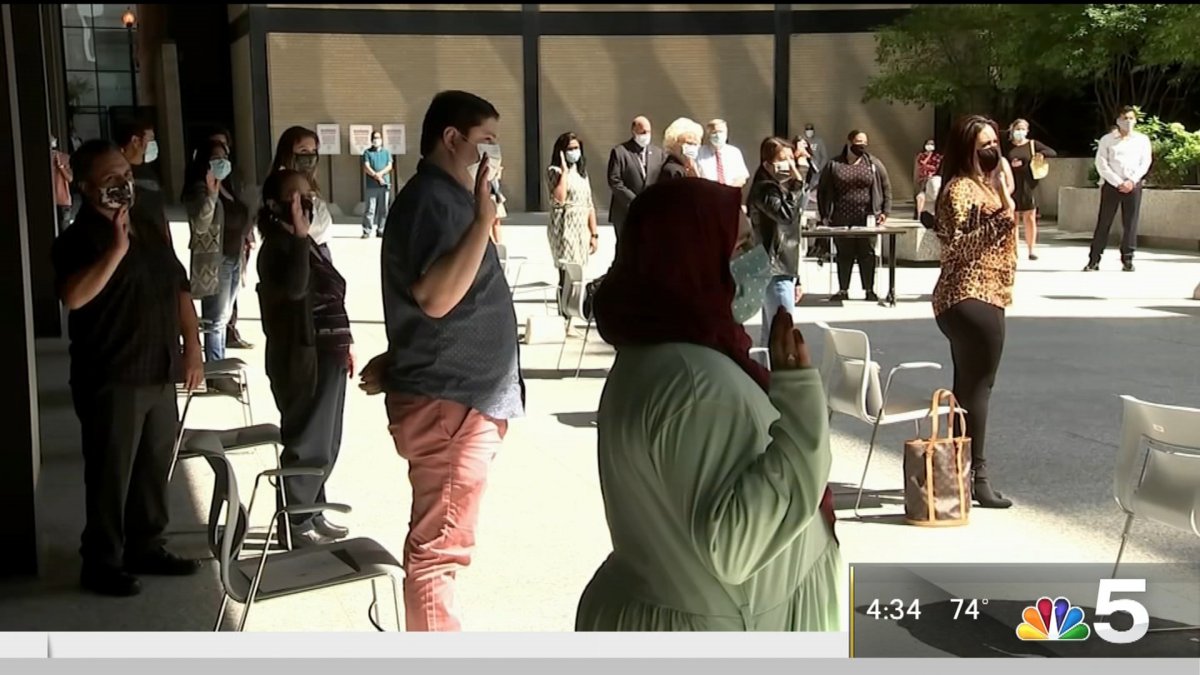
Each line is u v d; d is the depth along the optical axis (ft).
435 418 10.28
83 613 13.16
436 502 10.40
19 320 14.10
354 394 25.16
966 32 32.83
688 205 6.28
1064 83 34.96
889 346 29.19
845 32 72.79
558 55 76.43
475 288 10.23
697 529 6.09
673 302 6.29
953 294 15.93
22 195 14.35
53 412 23.32
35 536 14.38
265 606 13.41
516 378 10.66
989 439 20.04
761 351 21.33
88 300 13.12
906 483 15.74
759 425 6.19
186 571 14.44
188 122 80.07
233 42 78.33
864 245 36.83
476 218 9.74
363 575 10.73
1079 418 21.35
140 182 14.37
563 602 13.21
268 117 73.31
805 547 6.61
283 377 14.57
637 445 6.23
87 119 82.74
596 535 15.53
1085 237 49.55
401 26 74.28
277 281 14.23
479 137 10.22
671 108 77.30
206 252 24.27
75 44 82.43
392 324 10.41
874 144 66.59
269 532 10.63
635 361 6.34
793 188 22.63
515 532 15.66
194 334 14.53
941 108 35.76
